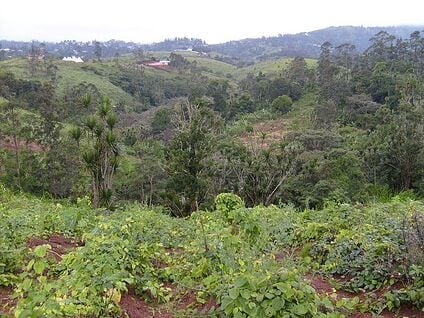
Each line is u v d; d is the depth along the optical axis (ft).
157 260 18.86
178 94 233.76
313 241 22.16
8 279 15.25
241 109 182.60
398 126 86.79
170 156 56.44
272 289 11.90
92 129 38.58
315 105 163.84
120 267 14.94
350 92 163.32
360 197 57.06
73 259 14.98
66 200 50.80
